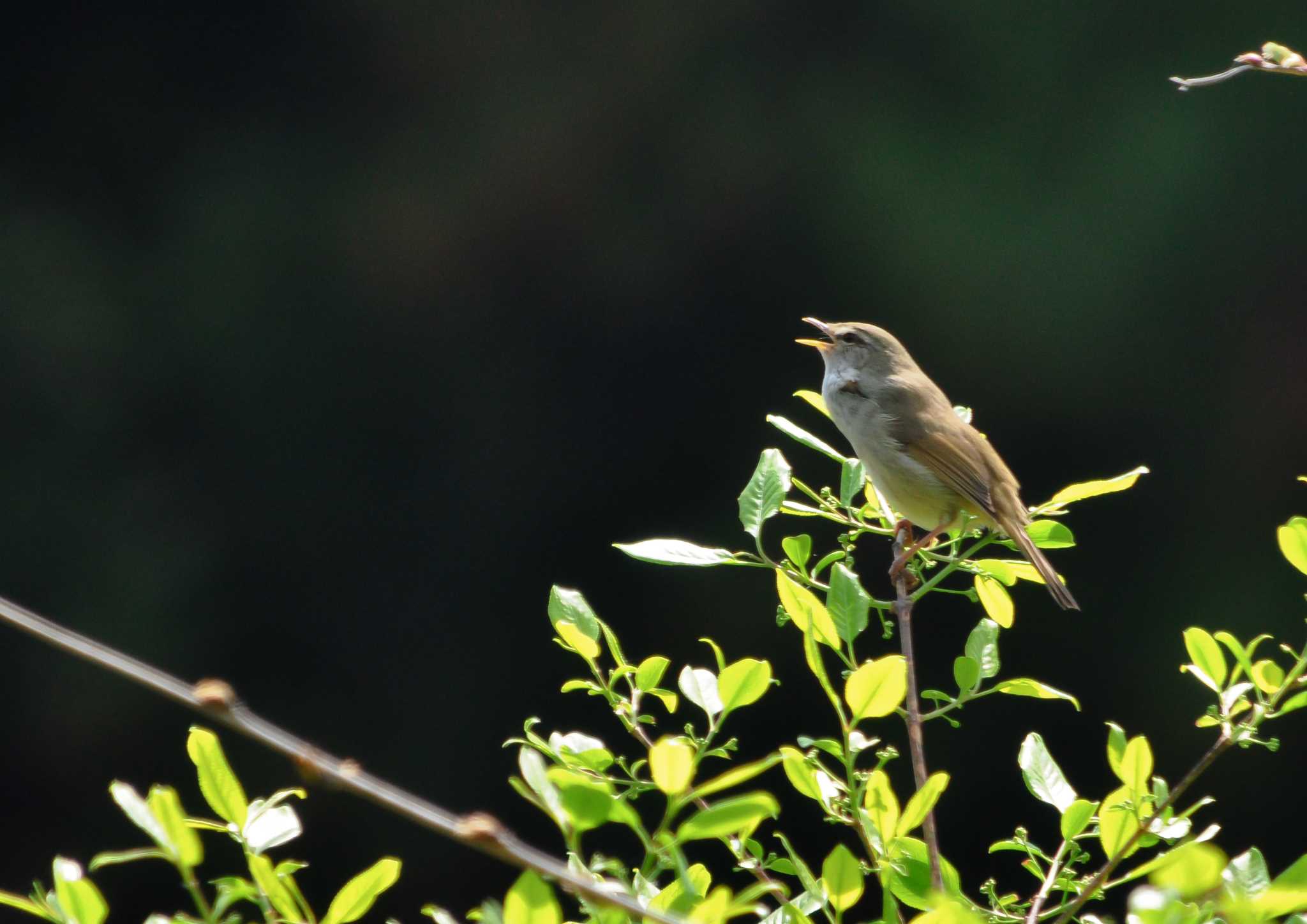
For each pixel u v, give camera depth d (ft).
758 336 60.39
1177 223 56.70
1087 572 54.90
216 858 49.55
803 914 10.87
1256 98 57.00
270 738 7.48
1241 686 11.91
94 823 53.67
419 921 51.62
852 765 10.96
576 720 56.80
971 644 12.80
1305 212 56.18
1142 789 11.48
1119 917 28.60
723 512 58.75
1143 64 58.34
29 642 55.72
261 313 60.95
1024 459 56.70
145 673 7.50
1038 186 57.93
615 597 58.23
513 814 55.98
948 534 22.59
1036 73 58.80
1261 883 10.65
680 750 7.95
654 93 62.75
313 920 9.11
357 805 52.85
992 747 50.34
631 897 9.18
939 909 7.29
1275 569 53.93
